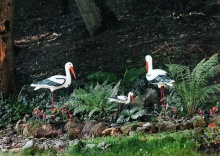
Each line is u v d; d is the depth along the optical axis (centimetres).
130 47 2008
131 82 1653
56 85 1384
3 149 1132
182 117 1345
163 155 983
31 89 1789
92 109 1405
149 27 2181
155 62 1856
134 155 998
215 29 2050
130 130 1202
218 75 1662
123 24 2250
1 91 1625
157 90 1592
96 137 1194
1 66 1612
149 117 1362
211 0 2306
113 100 1352
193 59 1828
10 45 1623
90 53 2033
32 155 1076
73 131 1252
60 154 1049
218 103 1402
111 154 1007
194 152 986
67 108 1456
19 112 1506
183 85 1370
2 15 1578
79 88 1602
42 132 1275
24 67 2045
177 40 1994
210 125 1107
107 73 1708
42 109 1524
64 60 2025
